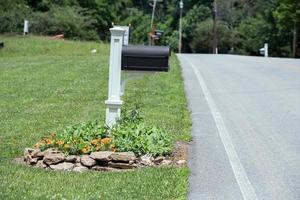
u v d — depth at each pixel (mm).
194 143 8883
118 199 6078
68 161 7422
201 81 16781
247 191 6590
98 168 7340
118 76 8625
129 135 7883
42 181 6742
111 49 8617
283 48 70562
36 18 49062
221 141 9031
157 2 92562
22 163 7691
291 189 6691
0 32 42812
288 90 14945
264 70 20703
